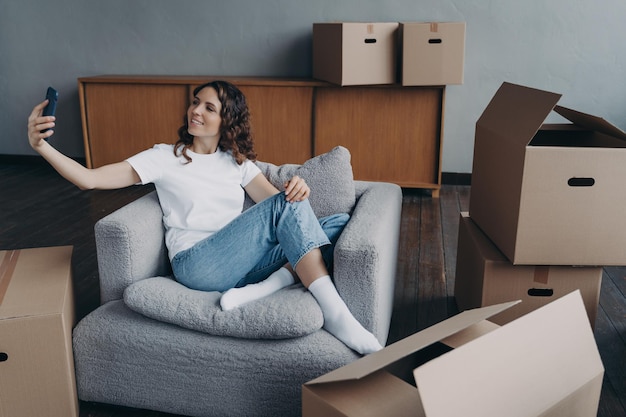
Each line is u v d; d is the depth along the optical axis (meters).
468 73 4.14
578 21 3.96
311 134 4.01
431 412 1.02
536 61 4.07
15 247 3.04
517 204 1.83
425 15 4.08
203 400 1.66
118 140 4.21
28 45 4.55
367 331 1.63
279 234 1.76
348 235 1.74
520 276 1.94
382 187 2.22
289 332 1.58
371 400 1.20
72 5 4.42
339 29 3.57
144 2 4.33
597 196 1.79
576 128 2.24
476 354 1.13
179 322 1.64
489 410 1.11
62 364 1.59
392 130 3.92
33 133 1.62
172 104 4.09
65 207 3.70
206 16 4.29
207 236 1.90
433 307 2.42
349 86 3.89
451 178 4.33
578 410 1.32
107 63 4.50
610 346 2.11
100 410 1.76
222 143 1.98
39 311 1.55
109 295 1.79
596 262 1.85
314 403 1.23
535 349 1.23
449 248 3.08
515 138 1.87
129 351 1.67
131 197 3.92
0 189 4.11
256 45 4.29
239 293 1.68
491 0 4.00
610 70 4.02
